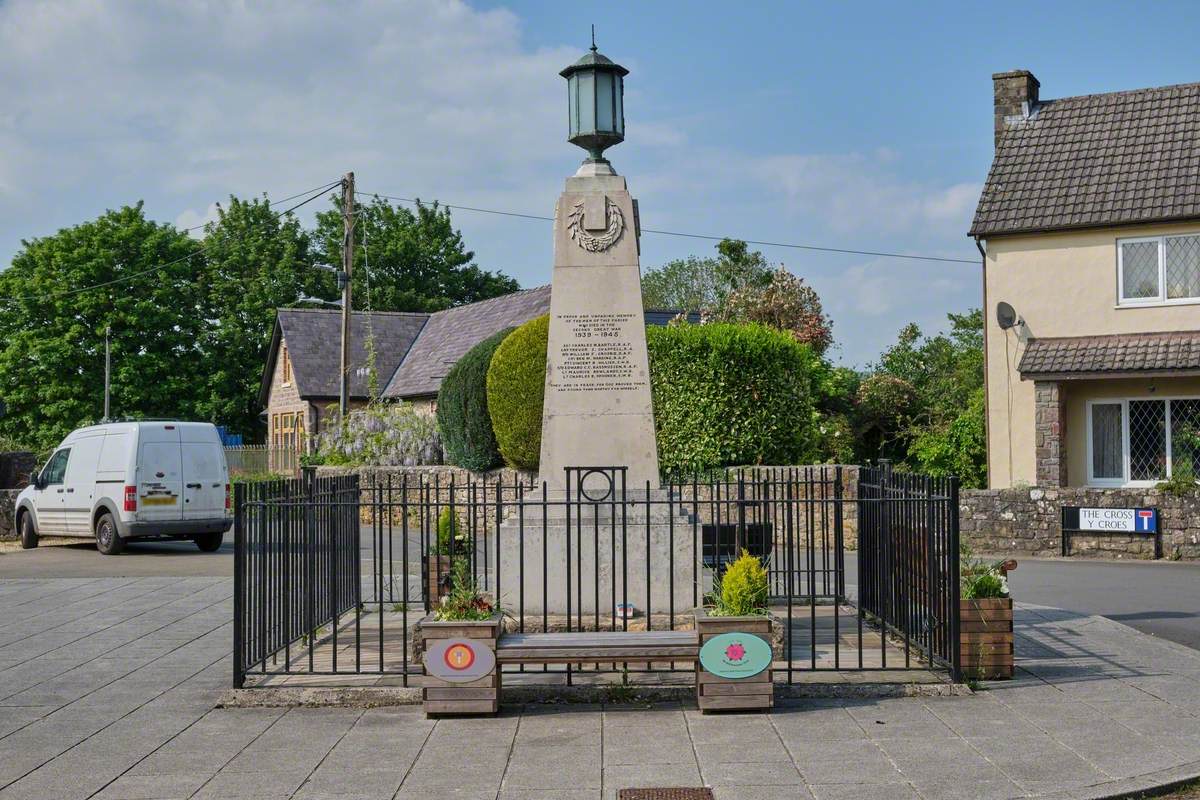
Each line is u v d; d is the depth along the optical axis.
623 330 10.45
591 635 8.20
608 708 8.12
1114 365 22.11
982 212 24.38
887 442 30.20
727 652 7.90
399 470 25.30
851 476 19.53
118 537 20.91
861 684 8.40
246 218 57.25
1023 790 6.27
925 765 6.73
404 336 44.47
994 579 9.18
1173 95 25.23
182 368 51.72
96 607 13.71
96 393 49.44
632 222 10.53
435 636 7.93
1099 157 24.45
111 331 49.97
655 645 7.94
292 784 6.57
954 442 26.55
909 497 9.15
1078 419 23.31
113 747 7.38
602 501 8.84
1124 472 22.84
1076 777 6.48
